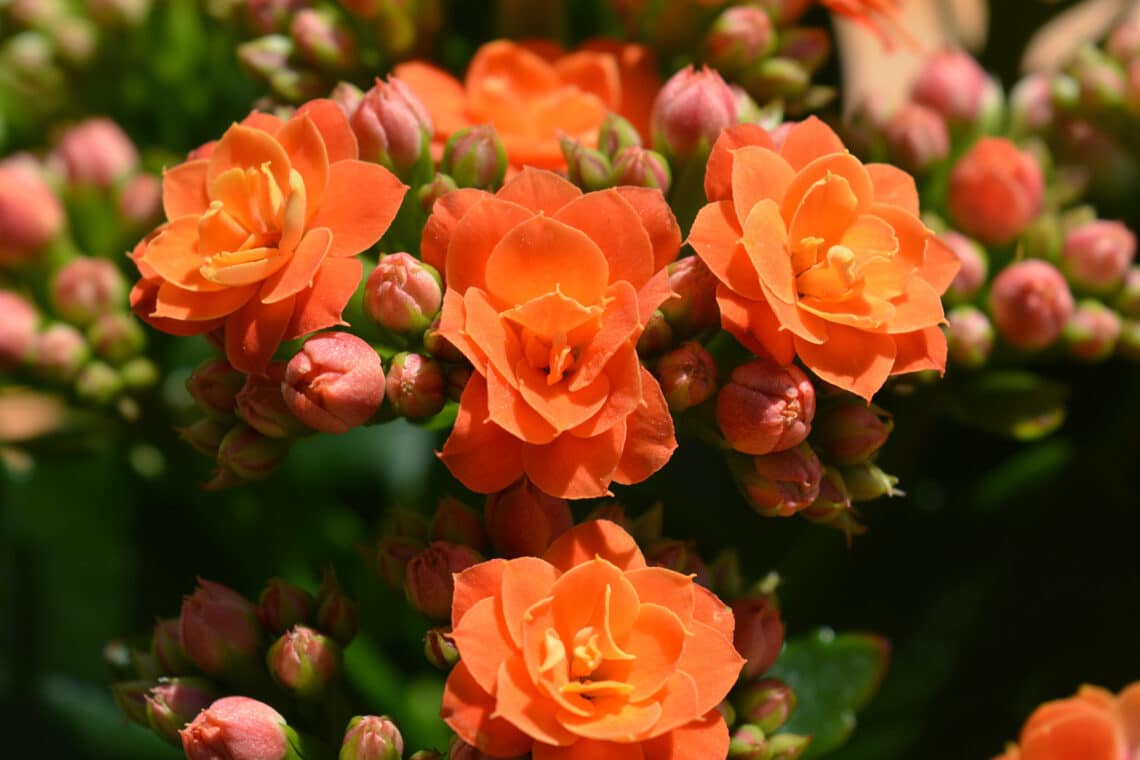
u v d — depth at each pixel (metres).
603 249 0.18
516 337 0.18
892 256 0.18
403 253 0.19
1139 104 0.21
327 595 0.19
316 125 0.19
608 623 0.18
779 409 0.18
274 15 0.21
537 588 0.18
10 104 0.23
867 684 0.20
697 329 0.19
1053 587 0.22
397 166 0.19
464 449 0.18
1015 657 0.21
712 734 0.18
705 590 0.18
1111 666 0.21
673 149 0.19
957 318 0.20
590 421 0.18
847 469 0.19
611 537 0.18
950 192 0.21
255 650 0.19
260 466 0.19
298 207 0.18
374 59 0.21
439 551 0.18
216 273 0.18
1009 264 0.21
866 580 0.22
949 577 0.22
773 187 0.18
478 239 0.18
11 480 0.23
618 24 0.22
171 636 0.19
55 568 0.22
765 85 0.21
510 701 0.17
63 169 0.22
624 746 0.18
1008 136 0.22
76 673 0.22
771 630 0.19
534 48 0.21
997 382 0.21
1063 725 0.19
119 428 0.22
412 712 0.21
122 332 0.21
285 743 0.18
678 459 0.23
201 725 0.18
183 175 0.19
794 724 0.20
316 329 0.18
